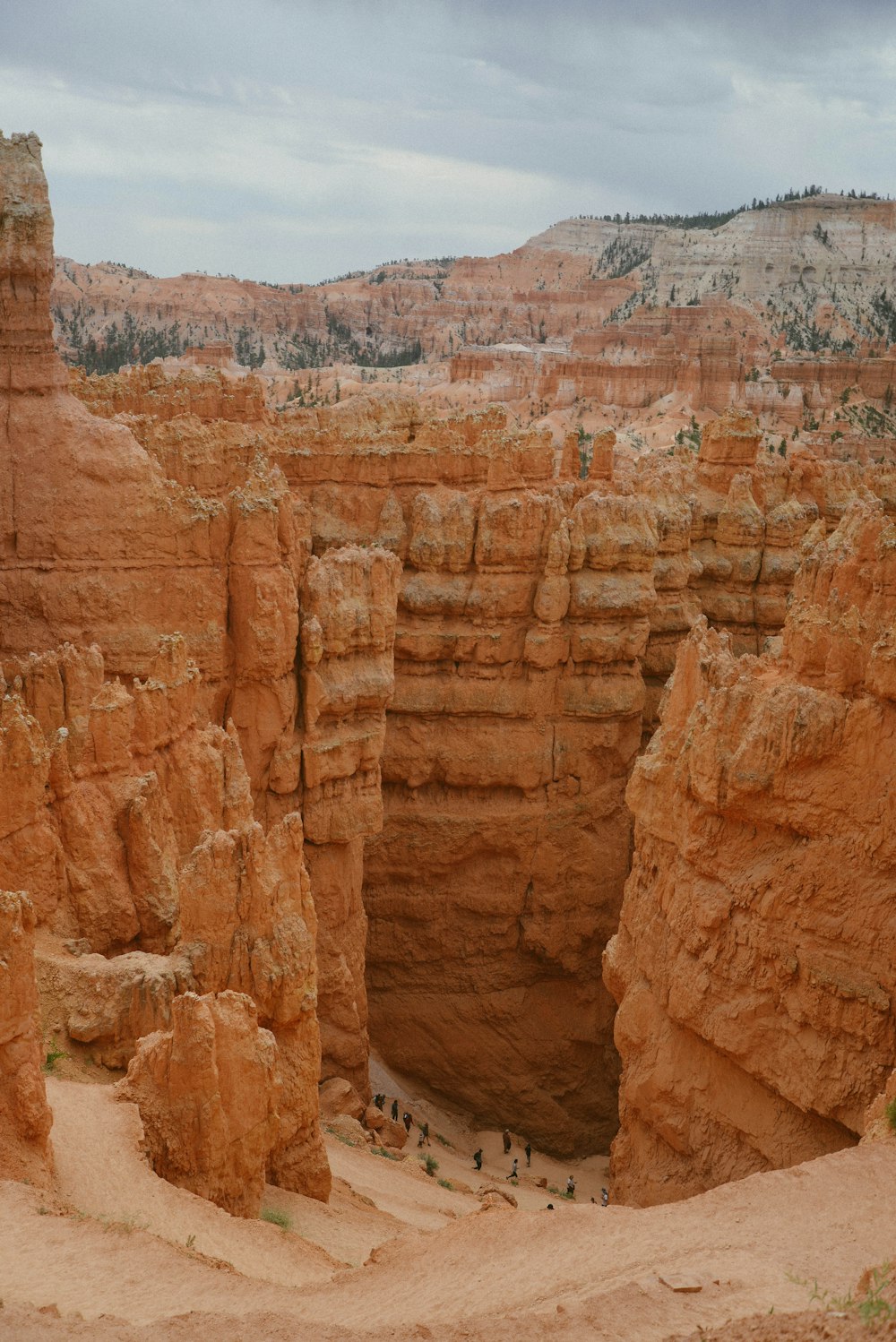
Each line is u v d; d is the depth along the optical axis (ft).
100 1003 82.28
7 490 122.11
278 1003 83.71
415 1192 106.01
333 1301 54.90
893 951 86.94
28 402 123.03
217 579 128.47
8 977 62.75
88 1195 63.77
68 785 94.38
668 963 102.06
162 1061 72.79
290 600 131.85
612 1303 47.11
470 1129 163.22
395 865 164.86
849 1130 88.89
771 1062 93.20
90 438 124.06
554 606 160.45
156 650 125.49
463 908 165.27
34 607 123.24
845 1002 88.79
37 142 121.19
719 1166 98.02
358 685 136.26
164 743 103.96
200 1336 45.52
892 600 98.48
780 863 92.99
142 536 124.88
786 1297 47.80
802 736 90.74
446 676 163.43
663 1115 101.86
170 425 140.77
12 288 120.67
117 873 95.86
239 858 84.99
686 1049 101.09
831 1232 56.95
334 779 136.15
